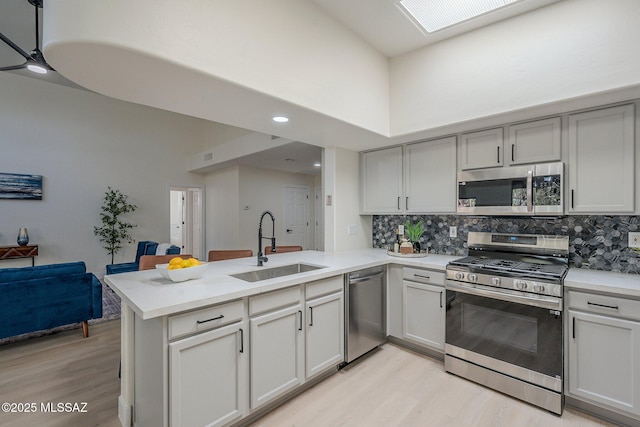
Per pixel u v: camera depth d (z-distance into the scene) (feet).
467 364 7.83
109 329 11.27
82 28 4.16
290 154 17.60
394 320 9.71
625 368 5.92
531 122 7.80
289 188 25.88
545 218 8.41
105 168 20.24
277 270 8.71
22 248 16.70
